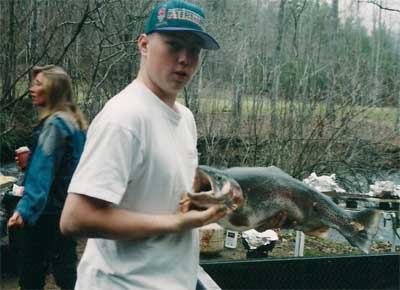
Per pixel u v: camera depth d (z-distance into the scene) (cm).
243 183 150
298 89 907
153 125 123
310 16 960
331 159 848
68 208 118
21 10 731
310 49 945
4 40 711
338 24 955
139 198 123
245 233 436
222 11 904
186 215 122
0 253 326
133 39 747
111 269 124
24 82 744
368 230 165
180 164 128
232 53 905
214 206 123
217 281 327
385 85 902
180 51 125
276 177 156
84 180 116
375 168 857
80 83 752
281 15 947
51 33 714
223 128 864
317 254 475
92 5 736
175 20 123
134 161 120
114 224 117
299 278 341
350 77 909
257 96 895
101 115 121
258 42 927
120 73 770
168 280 124
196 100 875
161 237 124
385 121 880
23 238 254
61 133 243
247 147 845
